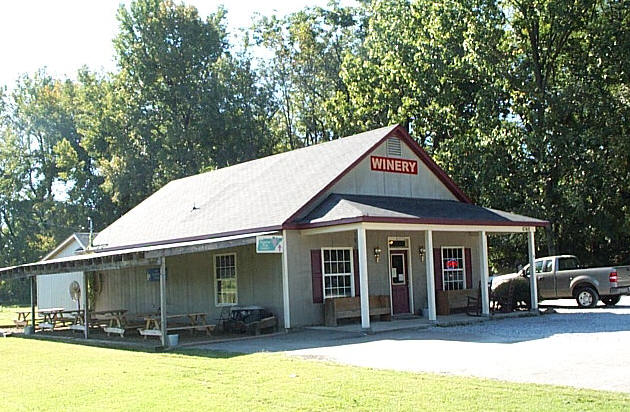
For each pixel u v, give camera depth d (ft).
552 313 69.46
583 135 96.12
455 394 28.14
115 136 161.17
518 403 26.00
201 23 166.30
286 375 34.96
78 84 201.98
